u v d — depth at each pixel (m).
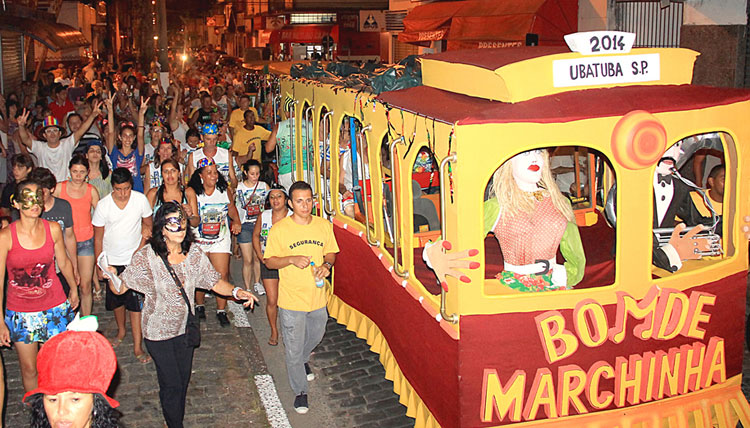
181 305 5.55
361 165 6.91
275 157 12.01
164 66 31.30
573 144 4.71
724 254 5.32
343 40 35.72
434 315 5.19
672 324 5.07
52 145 9.96
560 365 4.89
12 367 7.25
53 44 20.95
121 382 6.90
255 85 21.41
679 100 4.91
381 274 6.54
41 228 6.00
